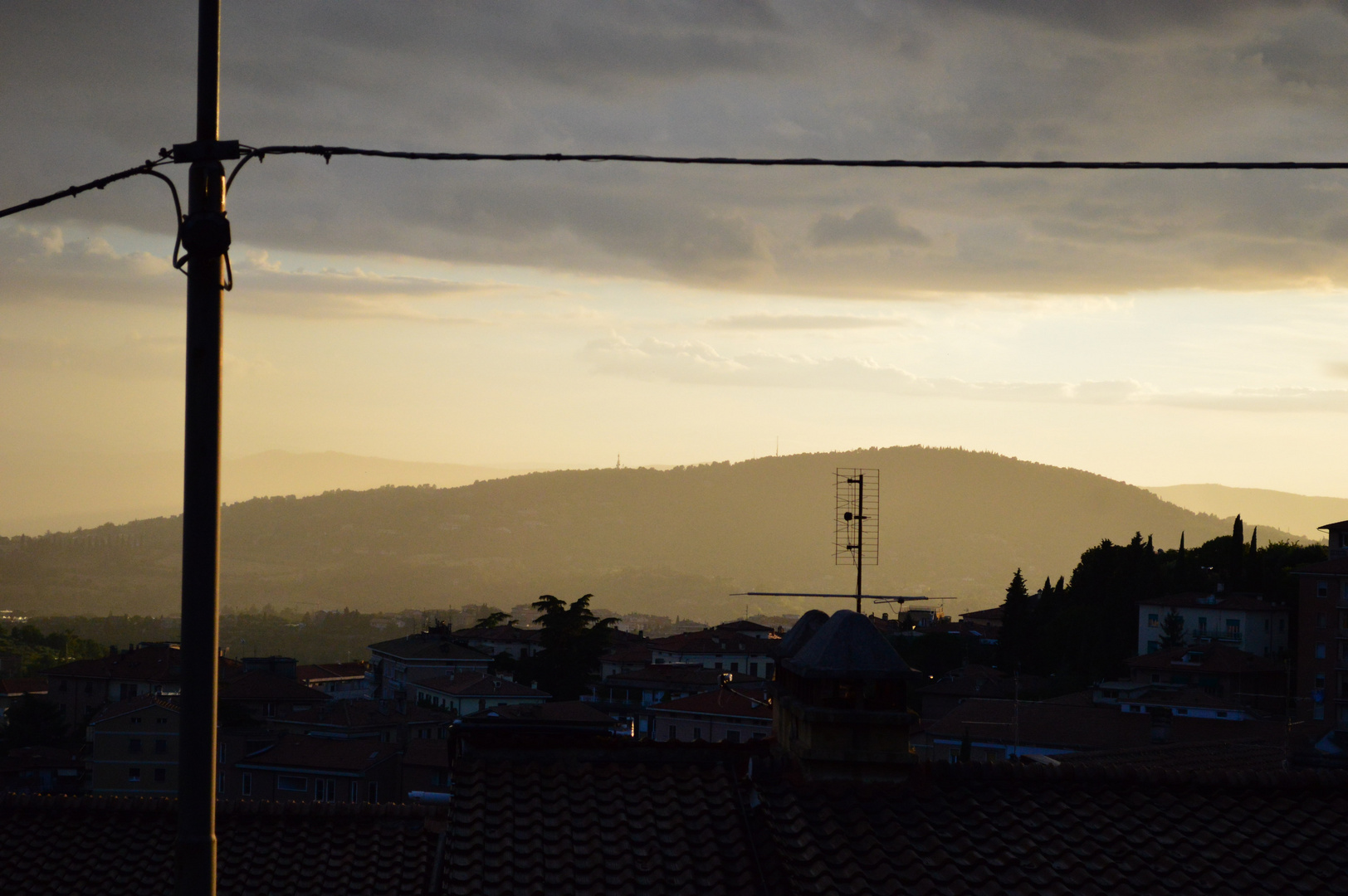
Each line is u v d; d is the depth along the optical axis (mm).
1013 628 116625
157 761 81750
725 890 10711
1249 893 11125
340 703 94688
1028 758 19641
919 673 12125
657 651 139000
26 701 114188
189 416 7105
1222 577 121625
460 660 130250
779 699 13047
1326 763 21859
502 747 12516
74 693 125688
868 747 12086
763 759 12203
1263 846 11742
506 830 11250
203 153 7375
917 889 10828
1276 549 123875
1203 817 12148
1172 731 55219
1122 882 11156
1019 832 11711
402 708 93000
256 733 79312
